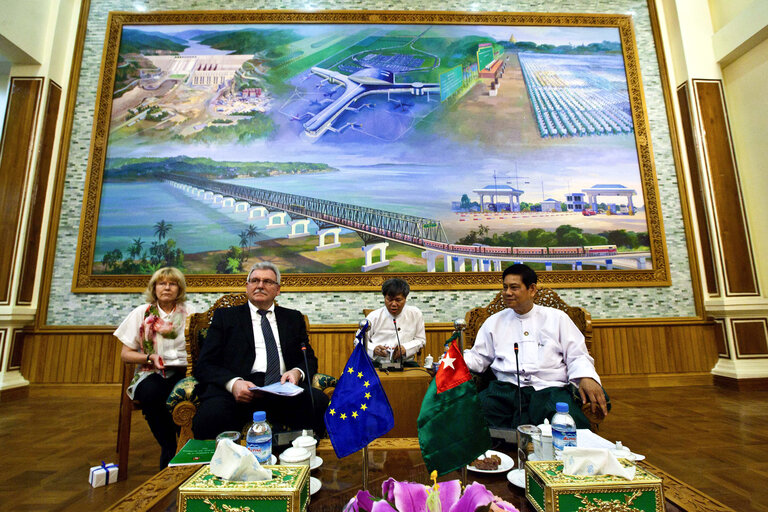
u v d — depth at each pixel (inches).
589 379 72.9
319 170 187.3
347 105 195.3
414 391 83.4
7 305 157.6
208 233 179.2
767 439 97.3
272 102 194.2
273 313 88.9
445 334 171.2
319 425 74.4
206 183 183.6
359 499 34.1
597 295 177.9
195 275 173.0
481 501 29.6
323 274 176.1
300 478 38.5
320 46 201.0
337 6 205.3
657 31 204.5
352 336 169.9
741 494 68.4
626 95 199.5
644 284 178.5
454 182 188.4
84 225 174.4
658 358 171.8
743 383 158.1
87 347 163.9
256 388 66.7
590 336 88.7
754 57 177.9
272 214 182.1
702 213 180.4
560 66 202.4
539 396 77.0
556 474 39.4
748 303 167.5
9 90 176.2
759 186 175.6
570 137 194.9
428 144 192.2
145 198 180.5
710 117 185.8
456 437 41.8
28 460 88.7
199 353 88.3
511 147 193.0
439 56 201.9
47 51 181.9
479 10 207.9
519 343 86.9
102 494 71.9
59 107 183.8
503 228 184.2
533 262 181.5
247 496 35.8
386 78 198.5
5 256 161.5
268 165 186.9
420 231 182.7
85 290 168.6
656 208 186.4
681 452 89.4
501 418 80.1
